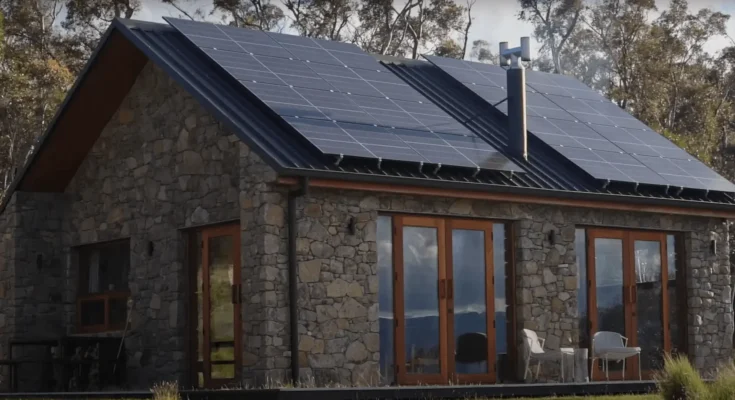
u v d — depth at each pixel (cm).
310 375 1802
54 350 2319
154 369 2089
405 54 4575
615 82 4697
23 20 4147
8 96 3703
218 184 1977
